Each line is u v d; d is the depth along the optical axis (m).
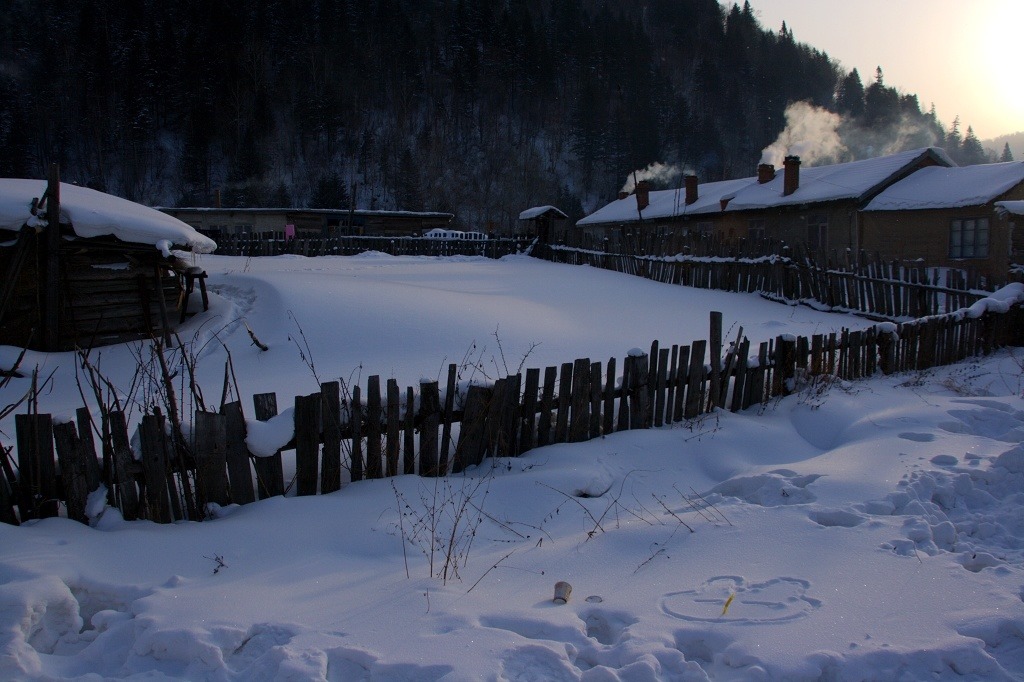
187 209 36.38
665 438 5.72
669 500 4.57
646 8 132.00
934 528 3.71
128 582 3.07
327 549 3.62
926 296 13.20
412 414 4.70
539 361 9.21
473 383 4.99
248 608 2.84
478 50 103.69
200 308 11.59
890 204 22.44
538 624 2.74
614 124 82.81
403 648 2.52
